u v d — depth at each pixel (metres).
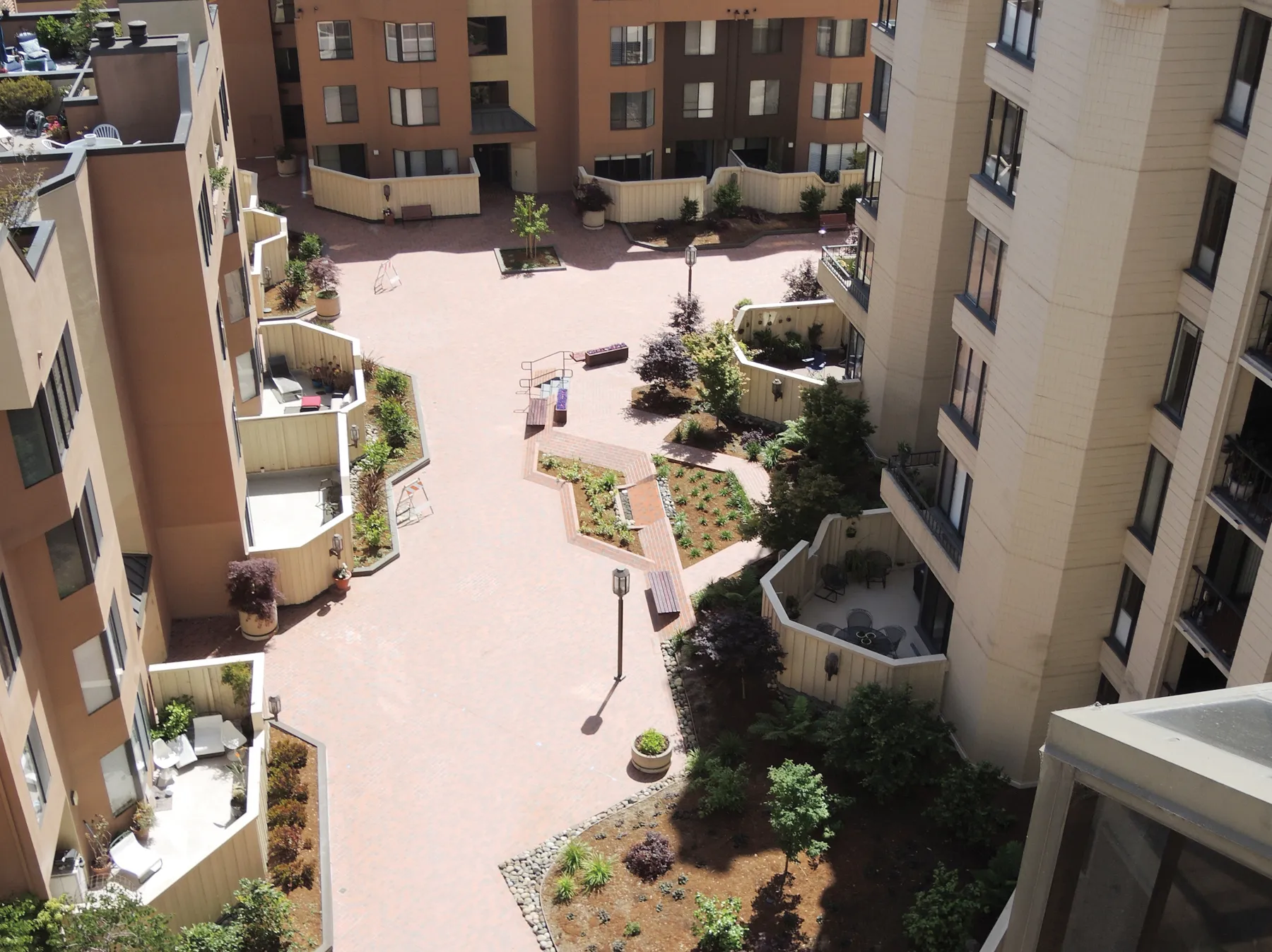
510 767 29.62
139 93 32.78
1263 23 20.41
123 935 22.11
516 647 33.34
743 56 60.72
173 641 33.19
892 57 35.81
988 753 28.70
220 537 32.94
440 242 57.12
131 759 26.42
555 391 45.28
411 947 25.31
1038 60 23.58
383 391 44.94
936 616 32.00
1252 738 7.23
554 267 54.91
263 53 63.03
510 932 25.62
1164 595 23.66
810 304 47.56
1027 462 25.25
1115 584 26.23
